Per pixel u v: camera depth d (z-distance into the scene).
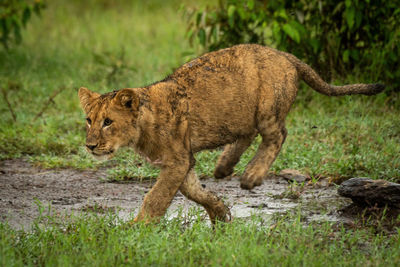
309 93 18.08
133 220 9.95
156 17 33.84
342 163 13.66
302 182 12.87
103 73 22.09
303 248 9.11
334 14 18.34
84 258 8.64
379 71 17.55
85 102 10.09
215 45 18.98
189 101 9.98
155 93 9.80
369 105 17.09
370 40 18.22
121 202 12.13
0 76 22.17
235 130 10.46
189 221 10.51
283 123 10.93
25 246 9.26
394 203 10.67
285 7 18.41
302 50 18.25
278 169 13.84
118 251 8.85
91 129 9.79
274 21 17.56
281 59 10.75
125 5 37.22
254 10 18.12
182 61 22.72
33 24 32.50
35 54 25.83
